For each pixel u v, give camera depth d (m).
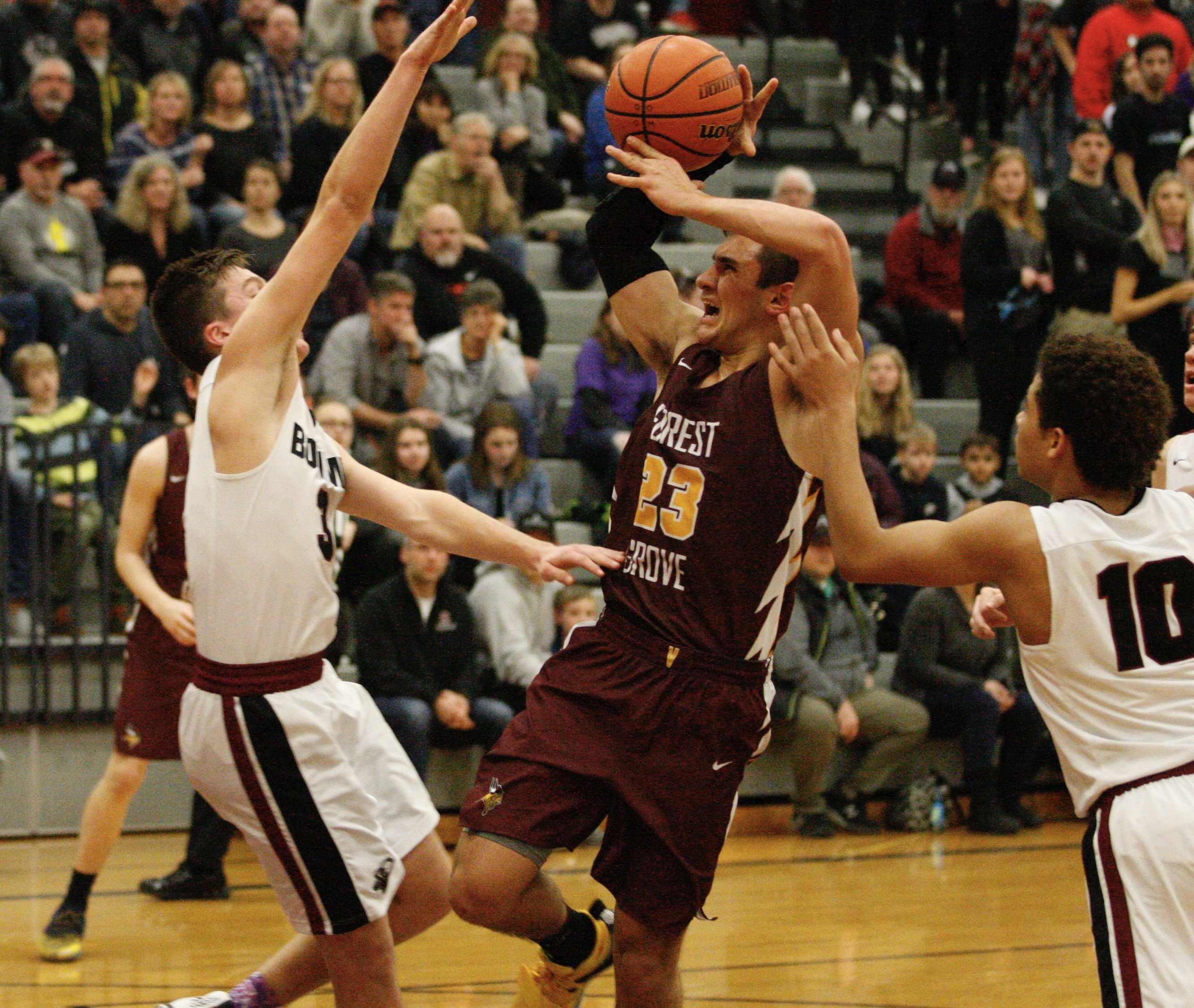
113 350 15.52
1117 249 17.92
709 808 6.46
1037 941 10.65
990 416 18.25
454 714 13.66
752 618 6.42
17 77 19.41
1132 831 5.52
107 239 16.61
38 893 11.98
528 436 16.53
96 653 14.30
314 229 6.11
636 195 6.89
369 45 21.02
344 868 6.31
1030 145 22.19
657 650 6.42
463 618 13.97
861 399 17.55
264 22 20.92
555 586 14.95
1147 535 5.77
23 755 13.94
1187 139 19.47
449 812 14.58
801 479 6.32
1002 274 17.92
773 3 22.36
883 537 5.81
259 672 6.22
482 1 23.97
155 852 13.44
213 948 10.43
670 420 6.52
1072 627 5.70
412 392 16.11
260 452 6.14
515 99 20.27
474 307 16.23
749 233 5.96
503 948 10.49
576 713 6.50
